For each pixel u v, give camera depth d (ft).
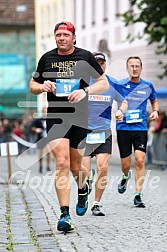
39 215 56.24
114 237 45.78
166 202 63.67
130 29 188.34
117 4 197.16
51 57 47.55
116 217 54.49
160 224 50.85
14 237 46.39
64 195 47.32
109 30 203.00
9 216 55.83
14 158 163.73
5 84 247.29
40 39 262.67
